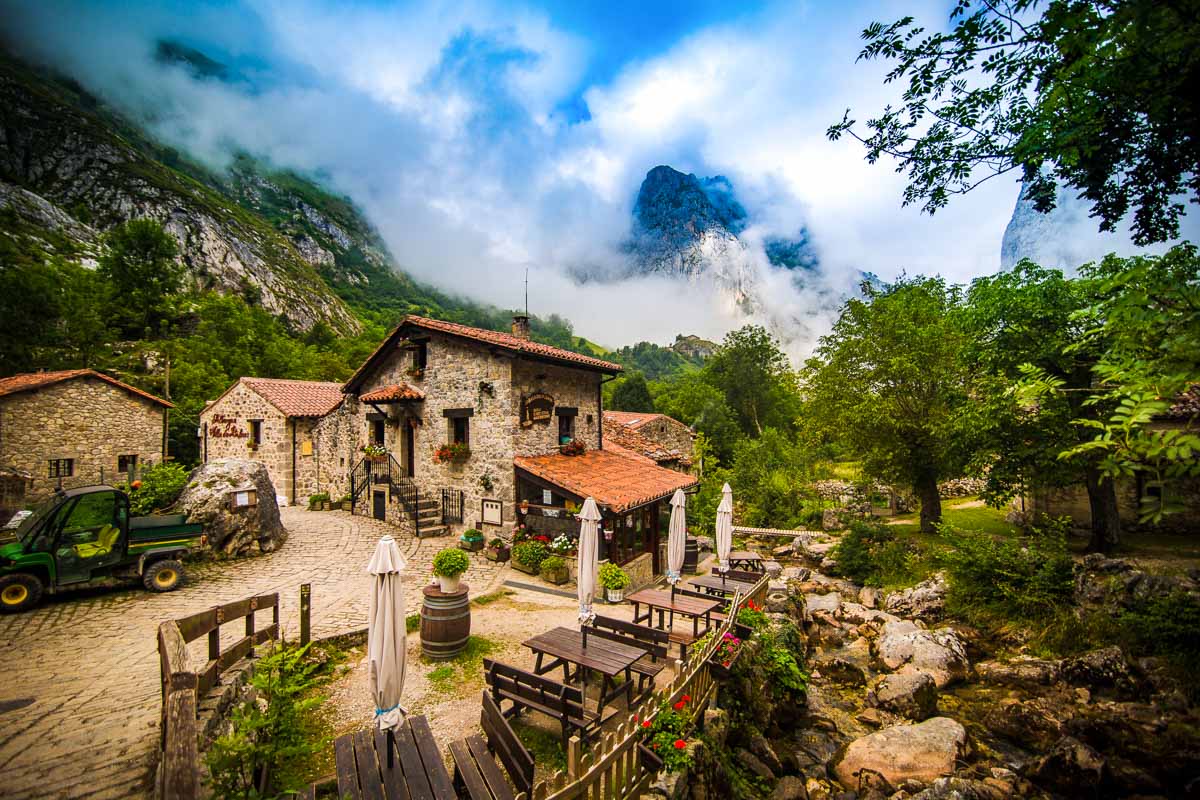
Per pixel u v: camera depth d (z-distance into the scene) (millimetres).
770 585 14320
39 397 19641
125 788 4426
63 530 10062
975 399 16344
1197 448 3150
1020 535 18719
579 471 16281
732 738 8117
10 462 18953
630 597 10359
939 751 8594
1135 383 3564
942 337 18562
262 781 4750
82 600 10383
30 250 55875
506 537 15602
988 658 12617
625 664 6965
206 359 42094
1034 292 13852
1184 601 10758
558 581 13570
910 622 13898
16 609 9586
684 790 6027
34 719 5711
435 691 7871
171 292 52656
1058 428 13812
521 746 4582
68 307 37156
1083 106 4410
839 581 17344
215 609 6543
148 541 11109
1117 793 8055
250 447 23531
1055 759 8289
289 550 14789
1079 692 10492
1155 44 3615
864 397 19859
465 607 9094
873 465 20406
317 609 10555
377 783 4625
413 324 17859
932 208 5832
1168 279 3650
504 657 9094
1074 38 3898
